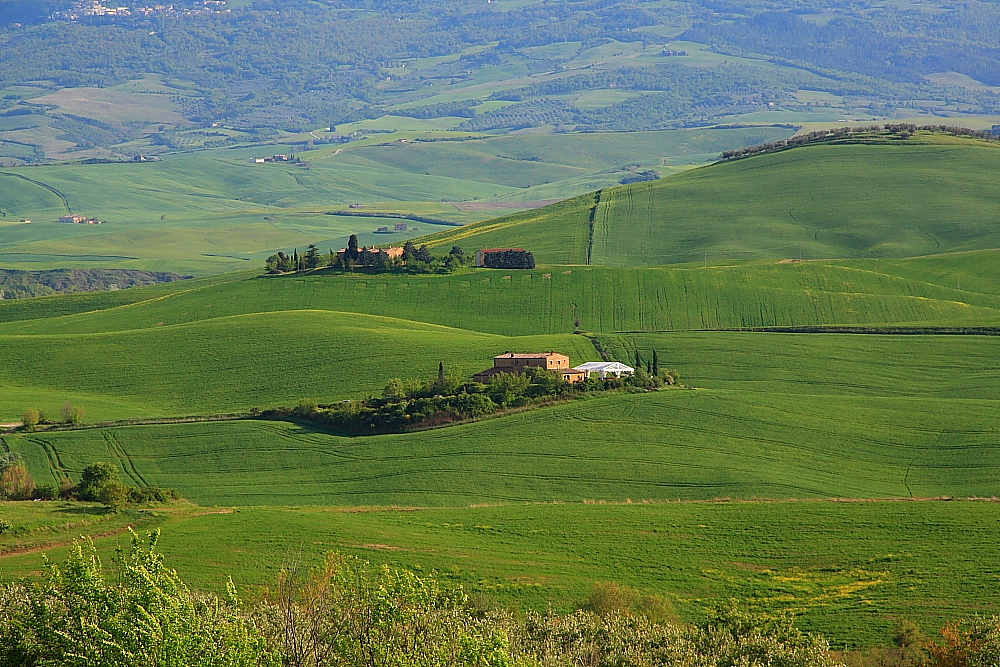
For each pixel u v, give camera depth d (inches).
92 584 3085.6
